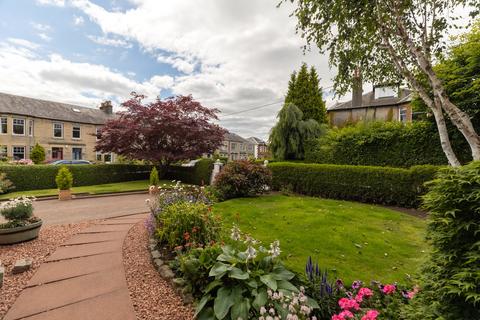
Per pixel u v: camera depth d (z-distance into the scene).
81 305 2.32
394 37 4.57
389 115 14.80
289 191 8.89
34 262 3.26
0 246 3.78
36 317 2.14
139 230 4.76
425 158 7.38
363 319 1.57
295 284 2.11
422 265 1.73
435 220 1.64
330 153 10.15
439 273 1.56
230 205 6.38
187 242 3.13
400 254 3.46
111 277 2.85
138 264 3.18
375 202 7.33
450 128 6.77
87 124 23.55
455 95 6.38
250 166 7.99
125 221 5.54
